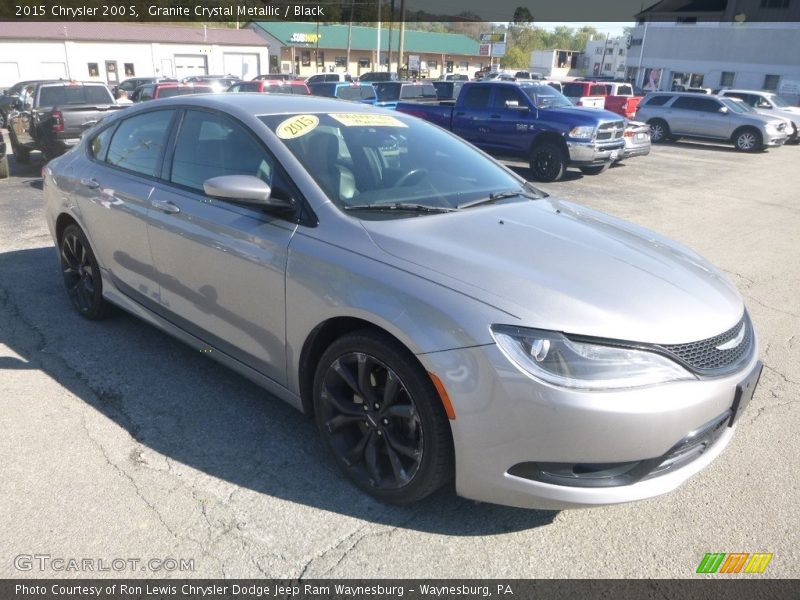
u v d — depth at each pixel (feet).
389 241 8.64
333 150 10.41
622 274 8.46
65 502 8.57
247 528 8.25
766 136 62.44
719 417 7.89
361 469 9.00
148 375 12.12
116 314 14.88
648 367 7.32
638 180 42.39
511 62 348.59
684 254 10.11
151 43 155.33
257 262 9.54
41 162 41.14
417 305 7.75
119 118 13.65
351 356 8.63
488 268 8.06
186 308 11.30
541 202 11.45
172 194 11.32
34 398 11.14
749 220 30.27
